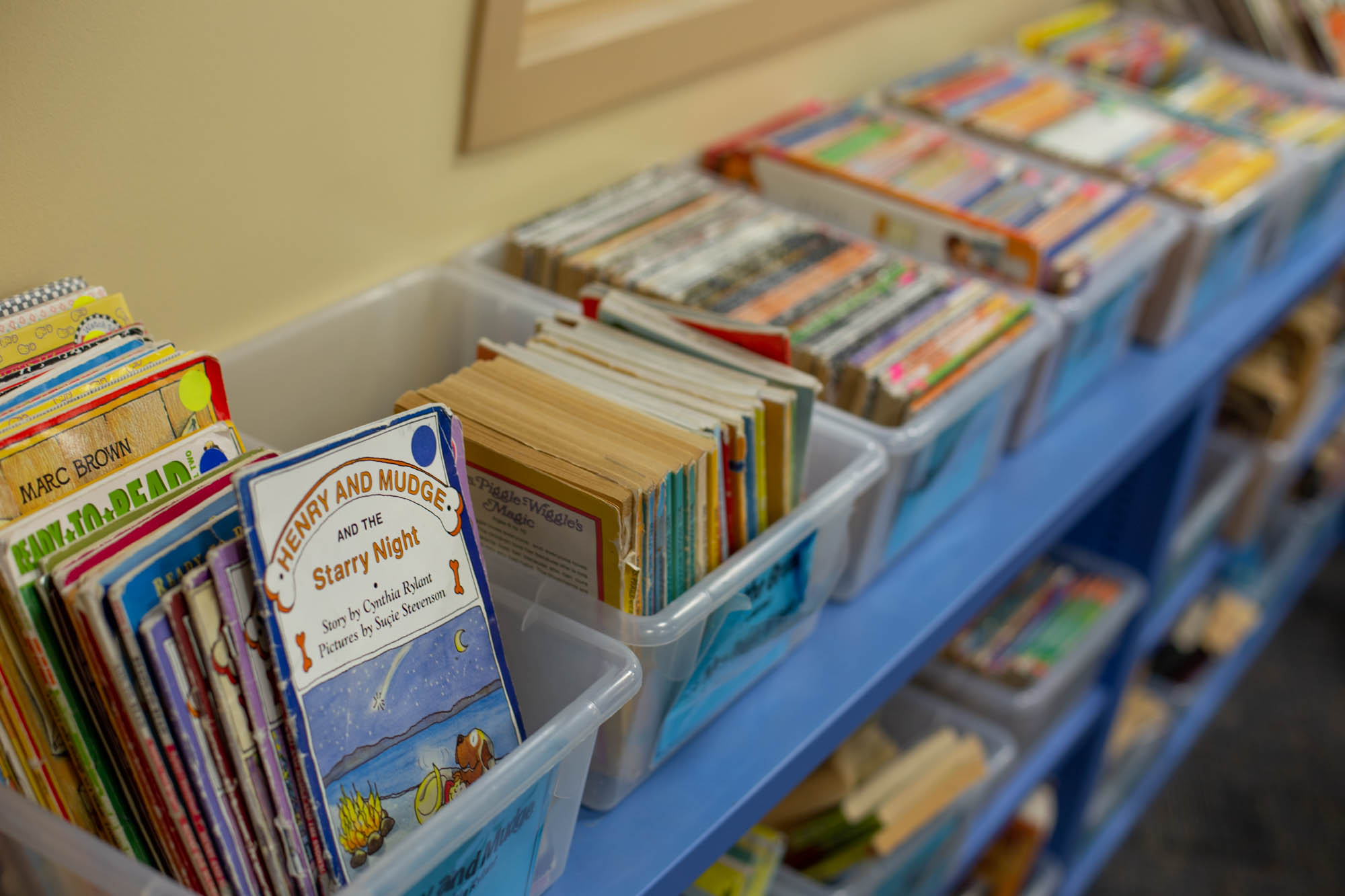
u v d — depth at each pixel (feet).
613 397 3.19
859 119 5.72
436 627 2.58
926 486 4.17
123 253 3.26
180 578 2.22
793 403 3.33
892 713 5.74
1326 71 7.64
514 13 3.92
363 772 2.45
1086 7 8.04
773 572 3.35
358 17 3.59
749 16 5.09
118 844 2.35
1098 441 5.14
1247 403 8.10
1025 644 5.90
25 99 2.86
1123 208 5.30
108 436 2.58
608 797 3.22
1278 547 9.52
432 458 2.53
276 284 3.75
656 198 4.76
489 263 4.41
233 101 3.35
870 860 4.76
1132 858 7.72
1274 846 7.88
